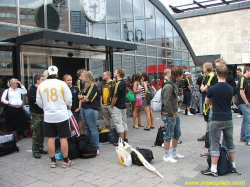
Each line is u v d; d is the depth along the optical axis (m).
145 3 12.99
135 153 4.69
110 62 9.65
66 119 4.55
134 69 12.24
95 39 7.76
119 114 5.89
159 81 13.97
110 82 6.50
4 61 7.25
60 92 4.51
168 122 4.60
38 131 5.20
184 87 10.98
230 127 4.07
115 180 3.97
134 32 12.22
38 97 4.55
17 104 6.51
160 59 14.13
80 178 4.07
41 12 8.18
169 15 14.68
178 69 4.53
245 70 6.07
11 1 7.43
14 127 6.52
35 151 5.21
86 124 5.54
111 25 10.92
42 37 6.46
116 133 6.19
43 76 5.39
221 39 24.08
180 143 6.21
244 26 23.03
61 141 4.53
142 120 9.76
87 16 8.81
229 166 4.16
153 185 3.76
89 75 5.32
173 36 15.36
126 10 11.78
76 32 9.30
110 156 5.24
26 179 4.07
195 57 17.69
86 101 5.27
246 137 6.00
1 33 7.16
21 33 7.67
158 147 5.86
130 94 7.85
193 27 25.30
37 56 8.14
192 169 4.41
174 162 4.74
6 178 4.12
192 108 10.95
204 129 7.88
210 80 5.27
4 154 5.38
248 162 4.73
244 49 23.17
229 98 3.98
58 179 4.05
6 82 7.27
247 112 5.96
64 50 8.88
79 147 5.09
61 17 8.82
